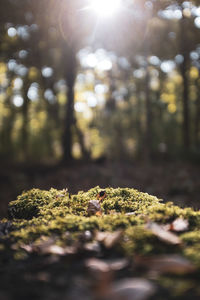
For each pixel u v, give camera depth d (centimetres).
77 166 1816
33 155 2783
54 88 2341
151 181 1377
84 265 143
